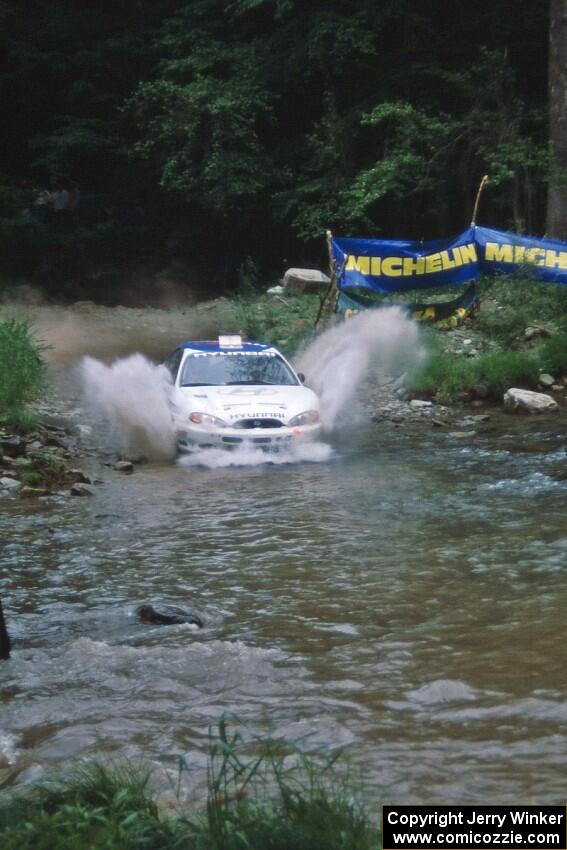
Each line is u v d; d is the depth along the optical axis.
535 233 28.94
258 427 13.21
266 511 10.23
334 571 8.06
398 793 4.39
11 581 8.05
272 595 7.52
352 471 12.30
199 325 24.22
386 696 5.58
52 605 7.45
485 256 20.30
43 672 6.09
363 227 31.25
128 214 35.84
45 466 12.23
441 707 5.39
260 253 34.78
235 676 5.93
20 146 37.75
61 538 9.33
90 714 5.46
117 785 4.20
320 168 31.33
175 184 31.47
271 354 14.95
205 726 5.26
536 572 7.83
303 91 32.69
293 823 3.83
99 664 6.17
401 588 7.57
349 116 30.23
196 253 35.62
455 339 20.11
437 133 28.06
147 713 5.45
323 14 29.80
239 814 3.84
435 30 31.28
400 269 20.28
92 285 35.31
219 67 32.59
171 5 35.00
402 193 29.98
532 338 20.17
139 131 34.81
